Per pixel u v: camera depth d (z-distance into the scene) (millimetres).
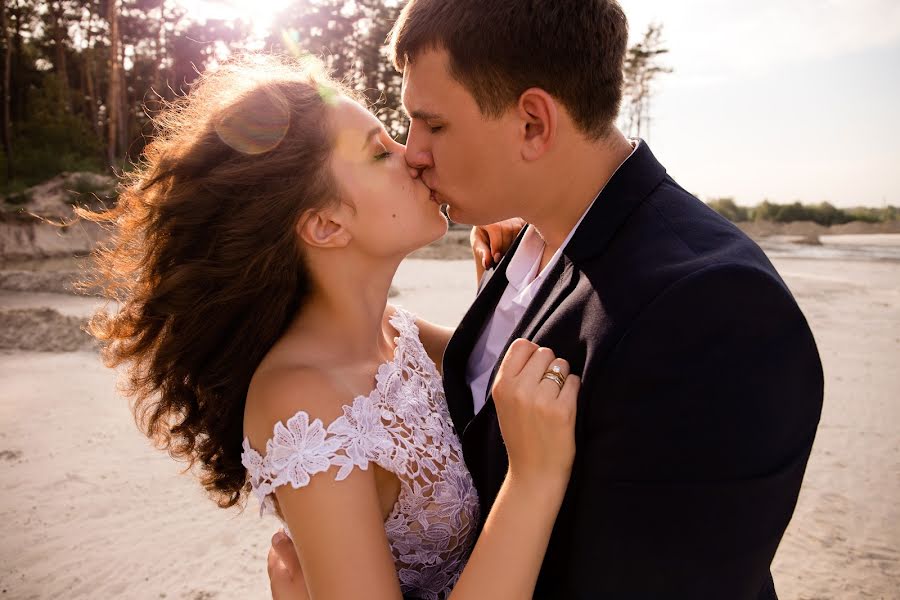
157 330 1571
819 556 4434
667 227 1305
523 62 1366
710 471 1133
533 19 1354
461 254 30078
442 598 1616
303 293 1521
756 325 1128
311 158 1414
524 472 1226
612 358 1167
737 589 1221
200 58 34844
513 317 1727
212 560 4242
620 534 1195
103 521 4707
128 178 1625
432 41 1431
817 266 29438
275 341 1522
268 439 1294
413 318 2016
